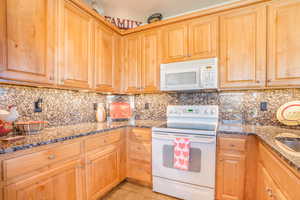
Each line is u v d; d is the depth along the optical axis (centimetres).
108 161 172
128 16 240
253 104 187
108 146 172
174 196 173
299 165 66
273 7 153
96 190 154
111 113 232
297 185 70
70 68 153
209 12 177
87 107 213
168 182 175
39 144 103
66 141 125
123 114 241
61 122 178
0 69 104
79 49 163
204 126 183
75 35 159
